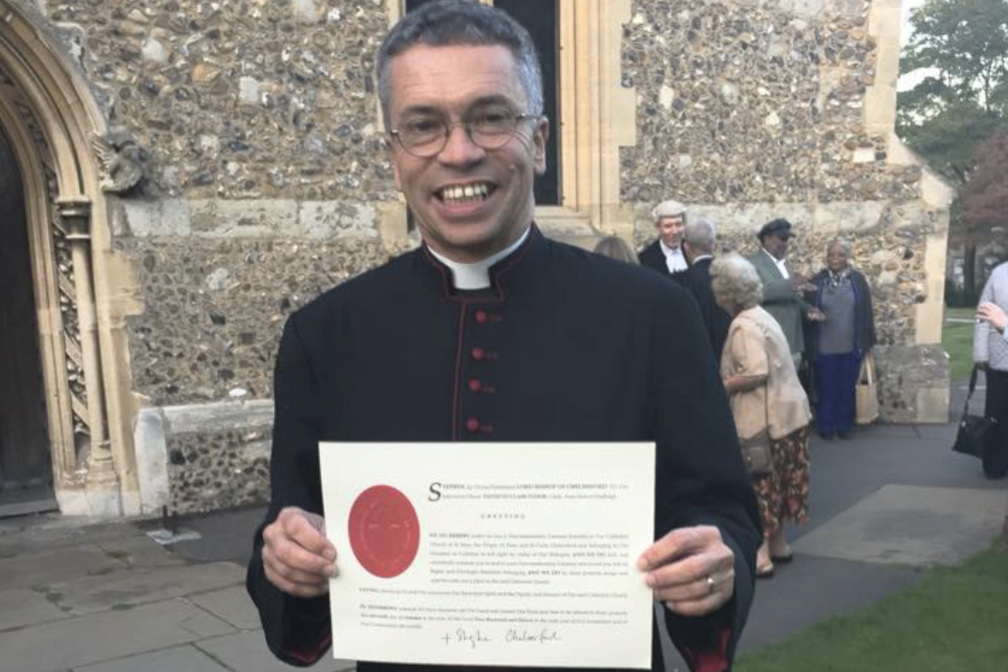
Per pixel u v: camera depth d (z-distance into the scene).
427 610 1.21
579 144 6.90
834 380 7.36
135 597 4.04
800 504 4.24
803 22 7.68
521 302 1.34
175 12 5.14
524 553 1.18
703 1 7.16
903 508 5.30
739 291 4.04
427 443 1.19
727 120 7.38
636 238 7.01
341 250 5.78
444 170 1.25
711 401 1.31
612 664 1.17
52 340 5.21
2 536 4.92
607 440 1.26
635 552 1.15
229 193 5.40
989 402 5.85
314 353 1.41
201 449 5.35
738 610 1.20
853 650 3.28
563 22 6.80
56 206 5.06
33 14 4.69
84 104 4.87
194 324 5.34
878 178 8.03
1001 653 3.22
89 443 5.33
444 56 1.23
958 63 38.94
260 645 3.50
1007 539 4.49
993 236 35.44
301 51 5.55
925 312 8.09
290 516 1.25
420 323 1.36
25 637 3.60
